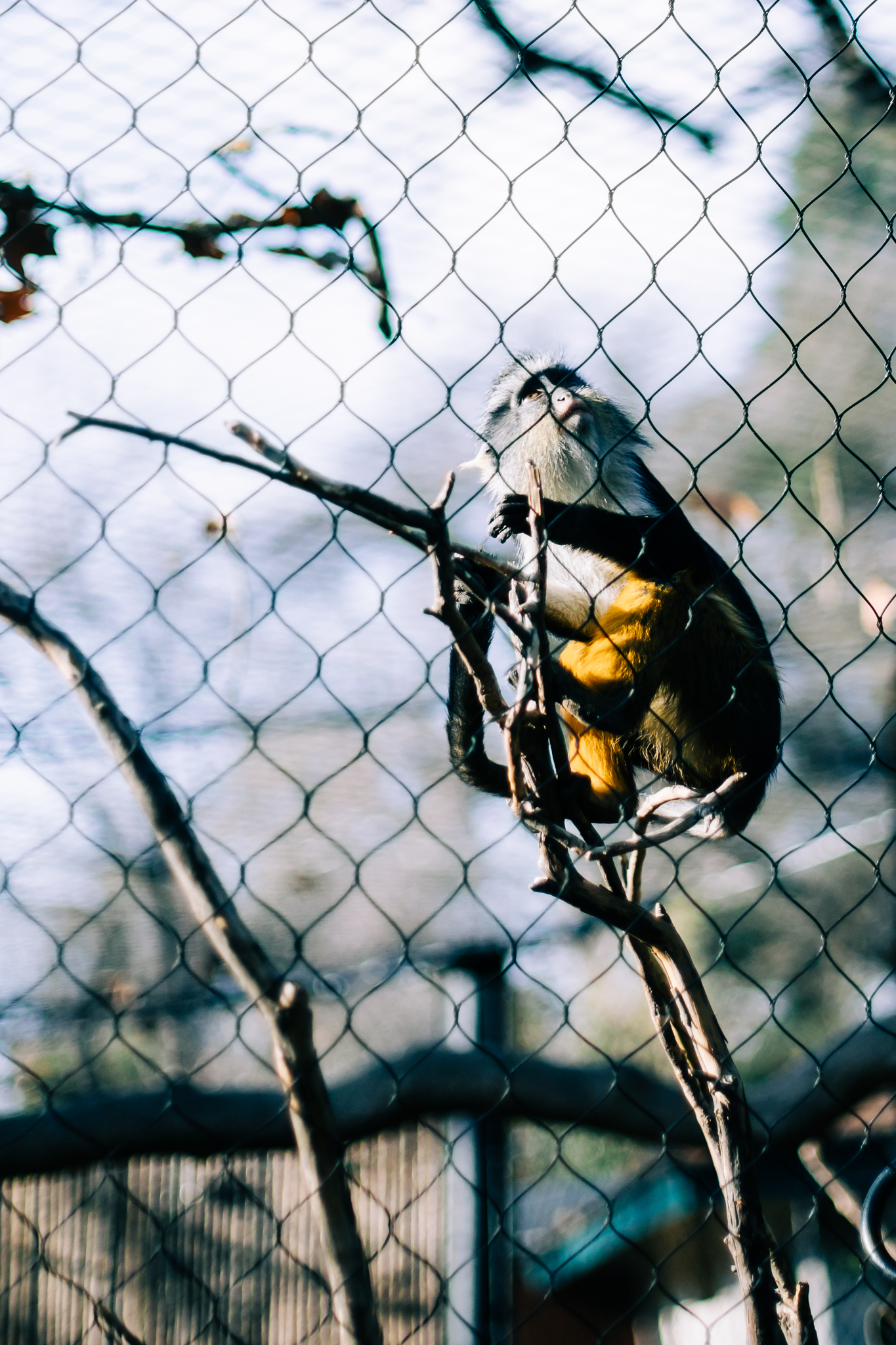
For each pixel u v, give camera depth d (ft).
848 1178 20.80
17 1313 20.93
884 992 34.96
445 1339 19.06
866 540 31.68
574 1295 29.60
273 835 29.32
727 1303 33.12
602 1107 21.20
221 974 25.72
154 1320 20.81
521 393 16.72
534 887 9.86
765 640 14.64
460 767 11.55
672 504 16.83
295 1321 21.30
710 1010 10.13
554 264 11.03
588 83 13.80
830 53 15.30
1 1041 24.99
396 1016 29.66
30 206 12.46
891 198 23.86
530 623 10.02
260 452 9.00
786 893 10.92
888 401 28.55
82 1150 18.60
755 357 27.58
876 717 32.81
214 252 13.01
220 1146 19.20
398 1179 21.33
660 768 14.06
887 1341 15.35
